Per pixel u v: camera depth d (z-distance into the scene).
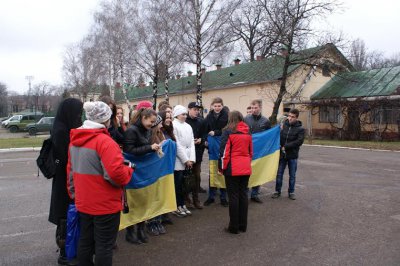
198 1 24.92
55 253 4.71
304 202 7.11
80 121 4.14
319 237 5.14
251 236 5.22
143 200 5.09
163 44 29.34
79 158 3.39
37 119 41.94
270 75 27.69
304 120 27.25
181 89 39.34
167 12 26.91
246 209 5.40
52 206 4.19
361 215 6.19
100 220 3.38
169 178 5.47
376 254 4.53
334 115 25.03
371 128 22.70
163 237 5.22
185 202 6.77
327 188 8.39
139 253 4.65
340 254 4.54
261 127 7.34
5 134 36.59
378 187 8.48
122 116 5.90
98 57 35.72
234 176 5.25
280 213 6.36
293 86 26.84
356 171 10.86
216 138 6.92
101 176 3.36
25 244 5.04
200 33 25.25
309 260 4.38
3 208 6.90
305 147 19.06
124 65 33.03
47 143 4.13
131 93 51.94
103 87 39.97
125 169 3.36
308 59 24.45
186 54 26.08
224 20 25.39
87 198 3.36
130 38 31.33
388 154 15.35
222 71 36.72
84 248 3.48
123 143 4.98
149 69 31.95
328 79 28.47
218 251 4.69
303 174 10.34
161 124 5.59
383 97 21.88
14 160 14.22
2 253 4.71
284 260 4.39
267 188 8.50
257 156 7.08
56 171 4.06
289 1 23.27
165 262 4.37
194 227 5.64
